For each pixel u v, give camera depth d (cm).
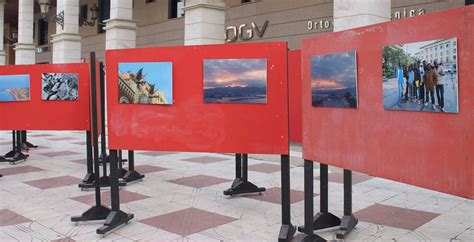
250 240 454
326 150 414
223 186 722
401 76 336
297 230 486
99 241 455
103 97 668
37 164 948
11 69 759
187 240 455
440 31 300
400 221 517
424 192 661
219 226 504
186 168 895
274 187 713
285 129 461
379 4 748
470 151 284
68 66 737
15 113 761
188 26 1113
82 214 525
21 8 2114
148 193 671
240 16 1570
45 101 746
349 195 485
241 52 471
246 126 473
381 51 354
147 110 500
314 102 425
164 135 498
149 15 2017
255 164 941
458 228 489
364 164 374
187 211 569
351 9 749
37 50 2912
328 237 467
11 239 462
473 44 279
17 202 618
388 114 350
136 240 457
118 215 502
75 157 1048
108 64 511
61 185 734
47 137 1505
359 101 377
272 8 1466
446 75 297
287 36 1420
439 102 303
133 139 504
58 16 1739
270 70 464
